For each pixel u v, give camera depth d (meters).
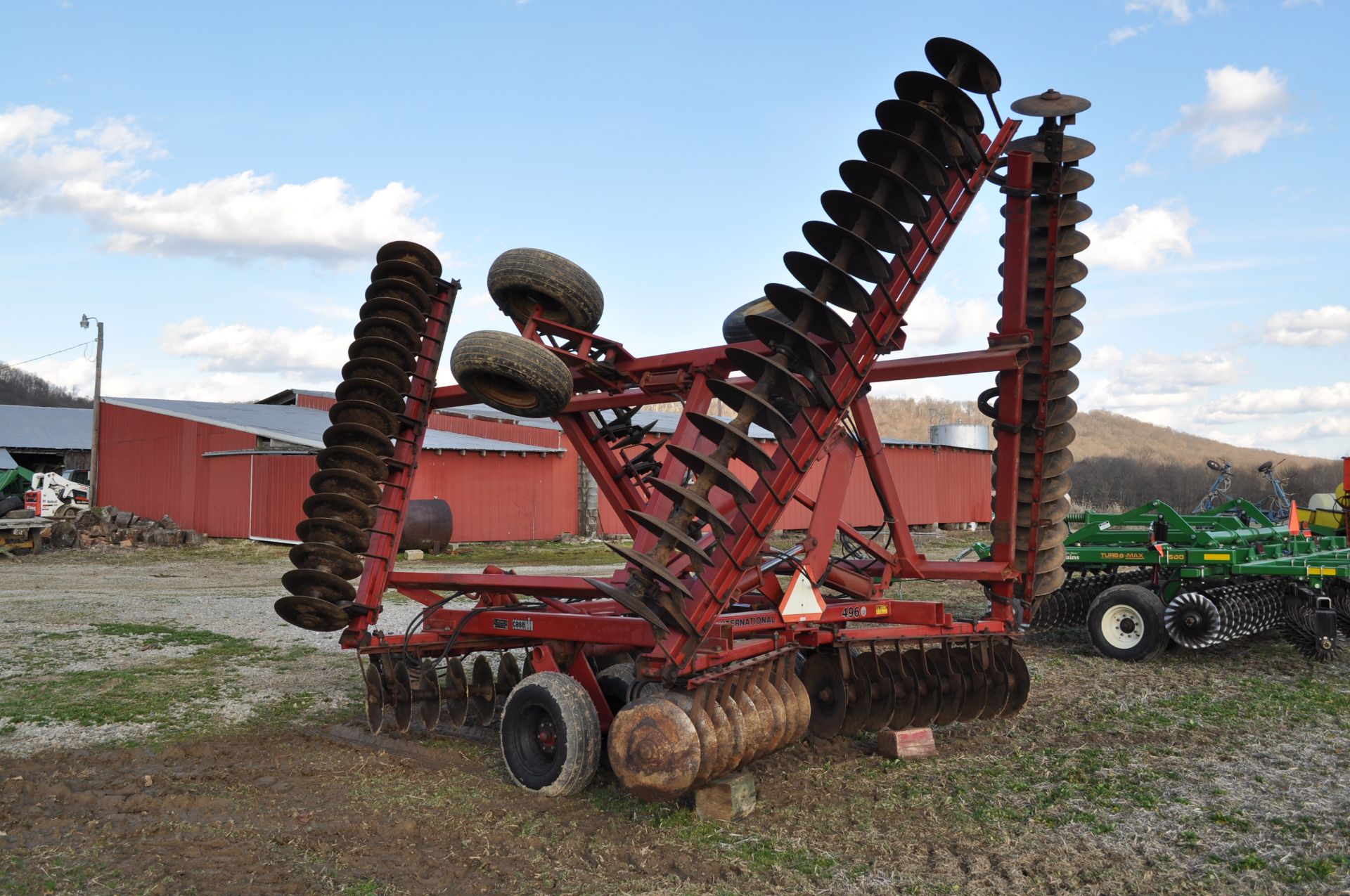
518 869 4.14
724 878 4.04
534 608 6.31
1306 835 4.48
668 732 4.47
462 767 5.65
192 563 20.33
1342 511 12.79
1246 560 9.40
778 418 4.81
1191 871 4.09
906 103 5.18
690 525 5.18
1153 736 6.30
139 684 7.94
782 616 5.28
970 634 6.21
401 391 6.83
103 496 31.30
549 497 25.75
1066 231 6.46
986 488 36.03
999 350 6.00
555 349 6.27
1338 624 9.55
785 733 5.11
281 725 6.64
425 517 21.00
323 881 3.99
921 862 4.21
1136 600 9.08
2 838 4.46
